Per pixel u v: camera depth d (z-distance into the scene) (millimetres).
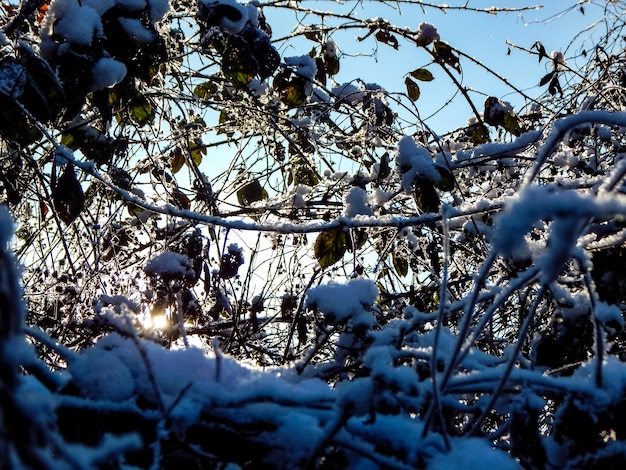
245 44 2299
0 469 550
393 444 909
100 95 1938
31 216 2713
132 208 2578
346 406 868
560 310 1357
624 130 2453
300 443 910
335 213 2738
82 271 2371
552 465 1018
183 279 2195
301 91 2711
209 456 911
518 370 1020
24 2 1895
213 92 2805
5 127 1676
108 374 935
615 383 1004
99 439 882
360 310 1387
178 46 2479
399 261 2678
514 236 665
